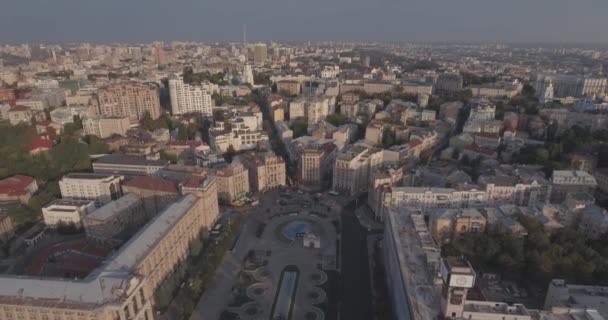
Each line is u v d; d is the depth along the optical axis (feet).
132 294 636.07
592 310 602.44
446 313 582.35
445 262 588.09
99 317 595.47
